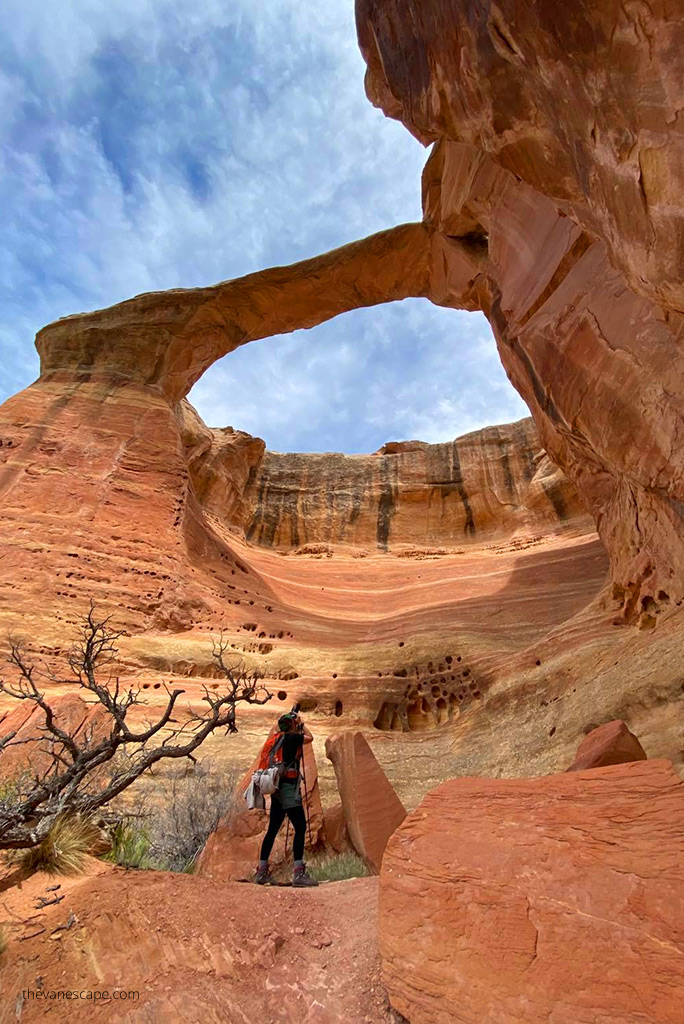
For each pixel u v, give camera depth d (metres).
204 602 17.33
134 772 4.17
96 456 19.92
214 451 35.78
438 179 17.55
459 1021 1.91
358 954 2.71
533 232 11.66
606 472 13.07
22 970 2.46
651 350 8.10
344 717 13.19
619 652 10.23
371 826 5.41
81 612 14.88
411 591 23.66
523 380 13.70
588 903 1.93
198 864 5.47
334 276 23.00
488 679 13.58
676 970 1.64
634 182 4.41
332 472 41.00
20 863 3.34
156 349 23.69
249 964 2.61
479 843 2.35
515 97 5.57
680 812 2.00
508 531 34.16
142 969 2.51
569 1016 1.71
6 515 16.91
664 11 3.43
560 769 8.56
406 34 6.84
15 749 5.56
